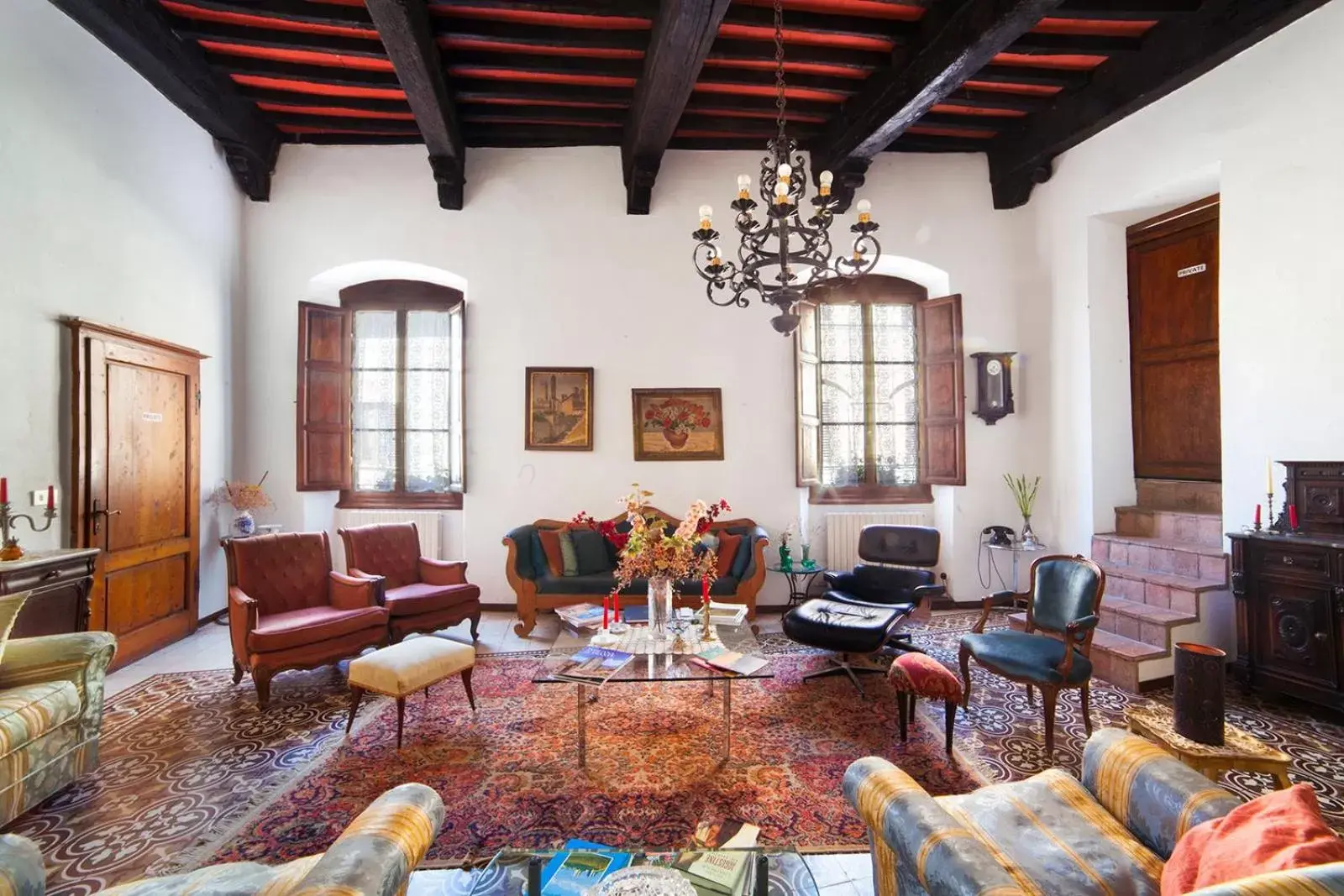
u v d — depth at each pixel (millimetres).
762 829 2170
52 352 3455
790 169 2975
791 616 3586
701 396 5250
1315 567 3045
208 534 4750
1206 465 4344
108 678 3633
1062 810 1613
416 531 4586
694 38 3346
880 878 1574
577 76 4316
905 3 3654
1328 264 3318
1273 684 3203
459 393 5223
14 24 3217
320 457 5238
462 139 4949
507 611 5160
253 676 3270
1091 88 4379
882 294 5652
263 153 5027
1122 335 4832
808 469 5289
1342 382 3264
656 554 2906
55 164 3459
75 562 3082
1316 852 934
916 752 2732
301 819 2240
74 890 1882
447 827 2176
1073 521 4945
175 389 4363
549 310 5238
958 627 4617
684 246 5277
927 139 5234
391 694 2725
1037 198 5238
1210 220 4336
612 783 2469
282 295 5207
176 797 2383
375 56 4039
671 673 2562
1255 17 3408
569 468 5215
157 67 3865
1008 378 5113
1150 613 3740
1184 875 1131
